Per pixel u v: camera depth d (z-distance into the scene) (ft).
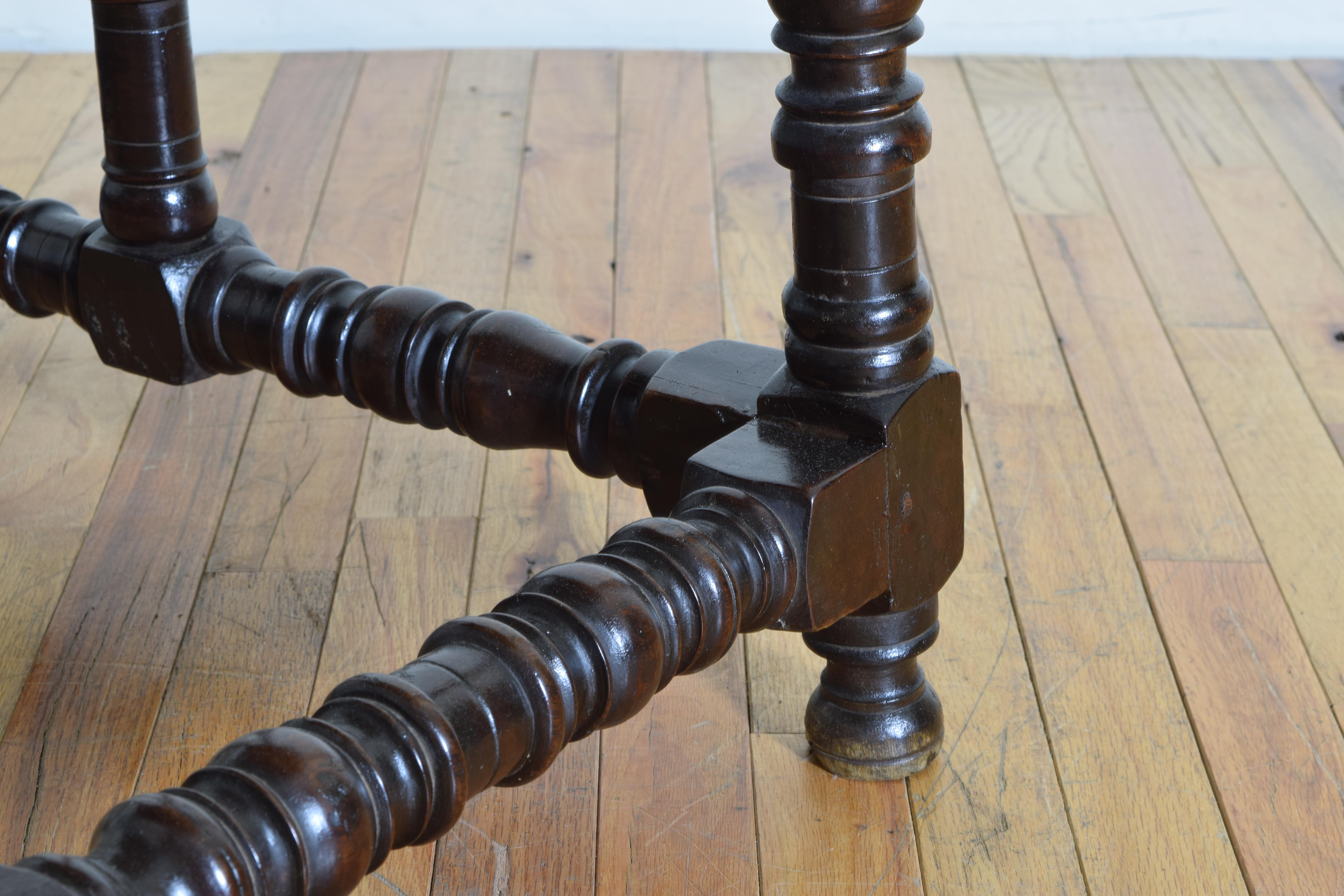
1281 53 8.11
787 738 3.97
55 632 4.19
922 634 3.75
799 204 3.44
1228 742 3.92
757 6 8.16
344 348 3.97
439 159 6.59
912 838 3.73
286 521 4.56
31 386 5.09
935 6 8.16
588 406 3.74
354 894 3.61
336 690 2.93
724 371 3.69
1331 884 3.62
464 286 5.55
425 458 4.82
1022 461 4.77
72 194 6.12
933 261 5.74
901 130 3.37
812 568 3.38
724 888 3.63
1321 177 6.45
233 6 8.07
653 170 6.50
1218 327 5.36
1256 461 4.76
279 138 6.79
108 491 4.65
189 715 3.99
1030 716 4.00
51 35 8.09
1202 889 3.62
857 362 3.46
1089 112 7.23
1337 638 4.18
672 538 3.25
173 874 2.68
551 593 3.12
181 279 4.12
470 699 2.94
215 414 4.99
